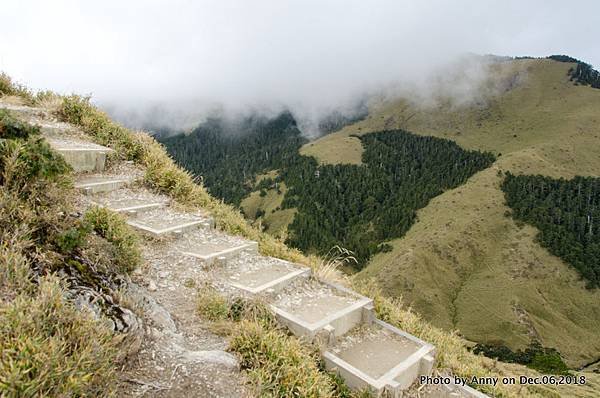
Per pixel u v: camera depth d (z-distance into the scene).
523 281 109.25
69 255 4.10
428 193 158.25
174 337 4.38
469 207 137.00
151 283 5.64
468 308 103.44
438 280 111.75
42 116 10.72
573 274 111.44
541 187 141.00
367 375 5.36
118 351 3.35
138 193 9.04
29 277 3.51
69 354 3.02
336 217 163.25
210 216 8.93
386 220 148.88
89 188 7.93
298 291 6.81
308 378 4.42
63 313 3.20
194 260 6.72
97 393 3.04
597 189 139.00
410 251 118.81
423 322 9.70
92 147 9.52
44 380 2.57
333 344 5.98
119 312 3.79
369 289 8.73
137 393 3.29
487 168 161.00
